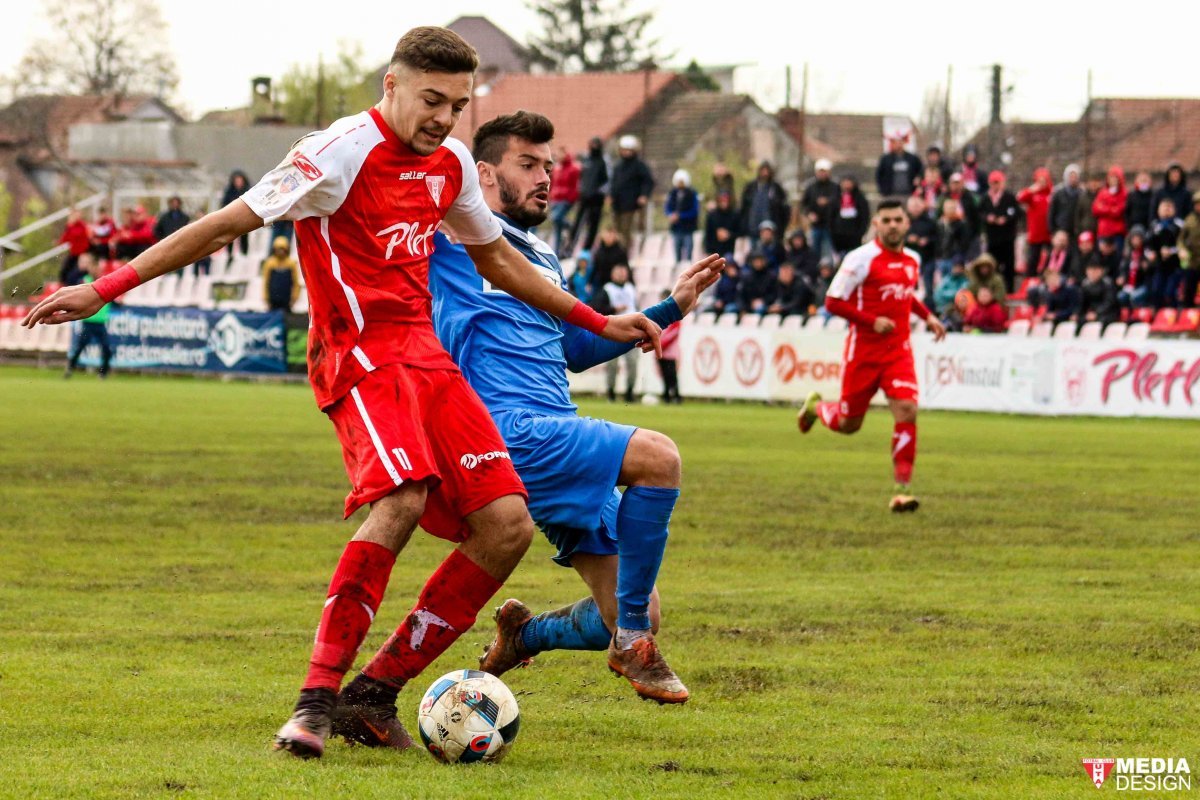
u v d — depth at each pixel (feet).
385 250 32.53
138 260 30.68
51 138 453.17
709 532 73.36
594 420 37.50
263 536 69.62
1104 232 179.52
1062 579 59.77
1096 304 180.14
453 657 44.65
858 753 33.06
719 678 41.37
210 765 30.53
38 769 30.19
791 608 52.54
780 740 34.37
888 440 134.82
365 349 32.55
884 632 48.21
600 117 312.09
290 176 31.40
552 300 36.37
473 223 34.63
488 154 39.55
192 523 73.61
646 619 37.50
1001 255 191.11
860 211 192.03
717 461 111.86
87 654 43.21
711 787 29.91
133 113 468.75
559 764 31.91
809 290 192.13
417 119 31.99
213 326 233.96
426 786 29.25
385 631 48.24
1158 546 69.77
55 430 129.80
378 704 33.63
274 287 227.40
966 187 193.77
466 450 33.73
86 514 76.18
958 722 36.27
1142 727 35.94
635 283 229.25
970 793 29.78
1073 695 39.34
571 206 217.36
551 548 69.26
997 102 227.61
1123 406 168.45
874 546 69.05
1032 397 174.81
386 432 32.01
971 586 57.88
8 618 48.91
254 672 41.14
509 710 32.24
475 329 38.40
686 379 201.57
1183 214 179.83
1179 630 48.75
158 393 190.49
